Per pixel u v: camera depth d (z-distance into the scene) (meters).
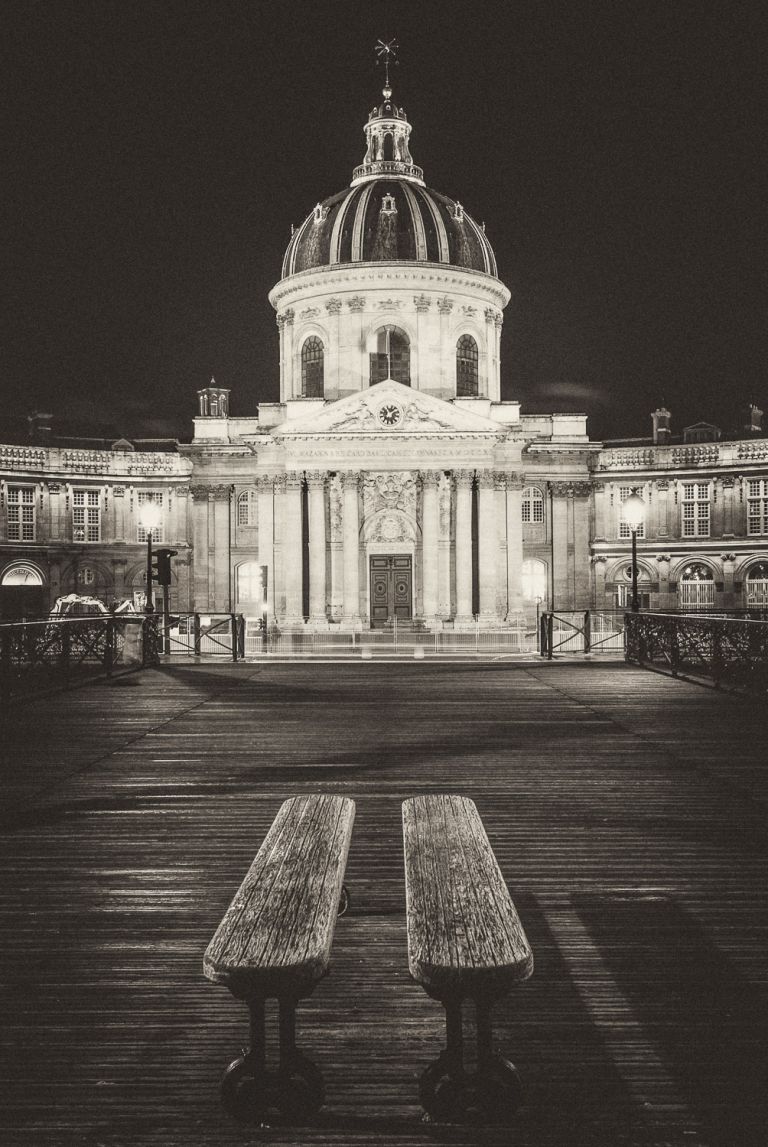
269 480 41.66
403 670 19.41
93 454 48.28
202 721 11.78
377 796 7.57
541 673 18.48
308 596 40.97
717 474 46.72
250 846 6.17
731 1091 3.27
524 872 5.61
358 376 42.16
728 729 10.98
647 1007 3.86
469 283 42.88
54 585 47.50
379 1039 3.64
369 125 46.47
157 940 4.60
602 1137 3.03
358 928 4.73
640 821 6.79
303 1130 3.08
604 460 48.56
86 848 6.13
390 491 40.16
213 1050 3.57
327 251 43.16
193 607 46.09
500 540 41.09
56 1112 3.17
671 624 17.64
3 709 12.86
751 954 4.38
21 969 4.27
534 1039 3.61
